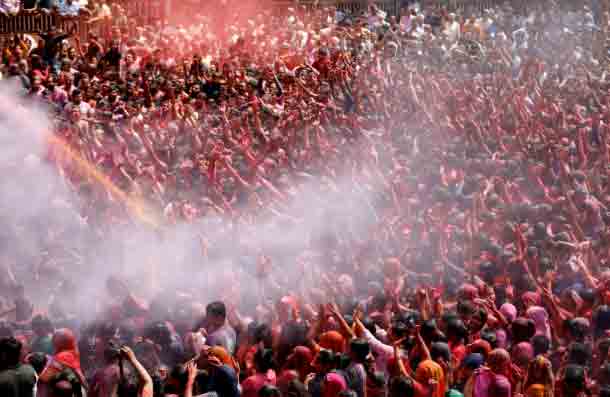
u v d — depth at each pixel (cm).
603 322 1236
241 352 1180
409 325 1243
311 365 1109
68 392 952
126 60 3525
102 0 4131
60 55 3425
